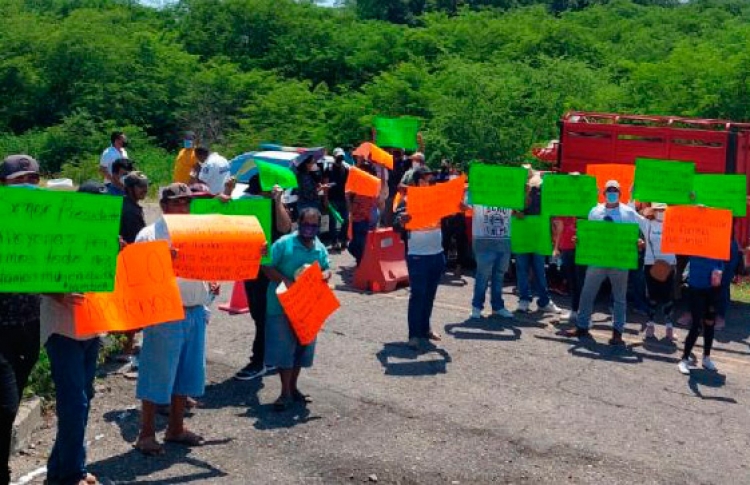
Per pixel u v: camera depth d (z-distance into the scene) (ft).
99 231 16.25
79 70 117.91
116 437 21.56
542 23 117.91
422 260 30.04
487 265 34.65
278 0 133.08
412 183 30.99
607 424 23.86
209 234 20.02
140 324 17.78
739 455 22.04
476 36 116.88
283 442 21.68
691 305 29.12
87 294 17.21
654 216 33.99
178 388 20.85
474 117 76.54
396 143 47.80
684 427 23.89
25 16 127.13
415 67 101.19
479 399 25.41
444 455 21.24
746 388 27.61
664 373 28.89
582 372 28.55
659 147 40.88
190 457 20.52
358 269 40.27
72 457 18.01
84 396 18.16
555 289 41.52
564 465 20.94
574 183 35.14
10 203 15.33
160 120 116.88
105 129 108.99
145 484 18.86
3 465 16.60
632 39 115.75
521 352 30.58
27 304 16.52
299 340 23.40
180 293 20.17
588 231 31.48
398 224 30.07
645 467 21.02
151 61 120.67
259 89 114.73
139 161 100.01
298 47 126.11
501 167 33.83
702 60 78.38
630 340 33.01
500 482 19.84
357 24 133.39
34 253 15.65
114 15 135.64
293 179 28.73
